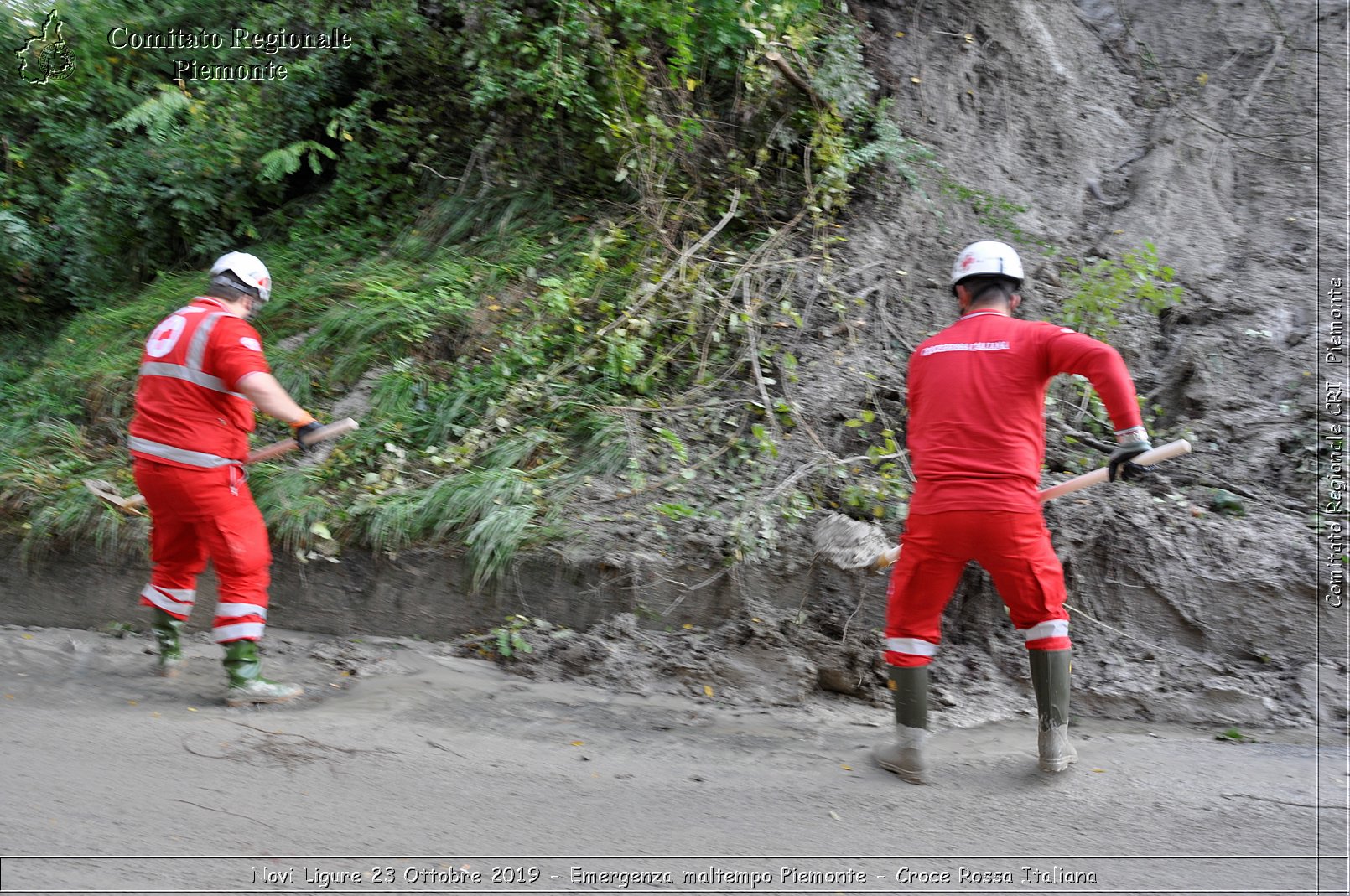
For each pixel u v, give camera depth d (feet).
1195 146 23.75
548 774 11.57
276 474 16.60
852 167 20.67
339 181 23.29
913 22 24.45
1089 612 15.35
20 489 16.57
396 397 18.16
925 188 22.02
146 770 11.06
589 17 20.47
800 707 14.06
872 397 17.90
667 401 18.10
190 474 12.98
